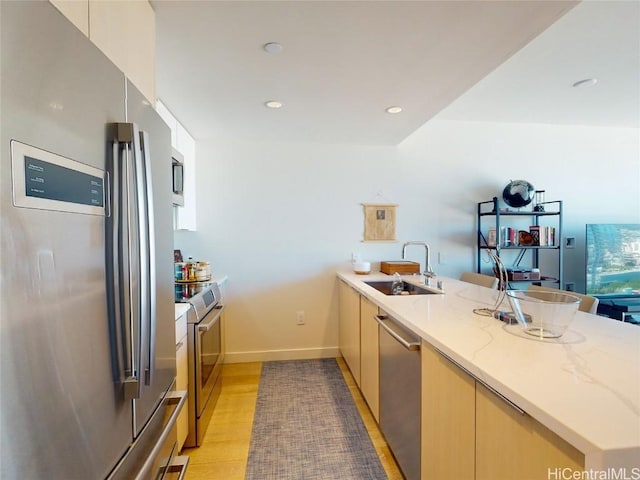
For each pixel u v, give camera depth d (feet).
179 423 6.09
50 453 2.10
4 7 1.80
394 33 5.17
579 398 2.53
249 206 11.27
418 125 9.59
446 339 3.97
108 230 2.79
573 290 12.73
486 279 8.84
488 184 12.30
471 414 3.45
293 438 6.91
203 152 11.02
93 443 2.55
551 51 7.25
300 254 11.53
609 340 3.90
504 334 4.17
